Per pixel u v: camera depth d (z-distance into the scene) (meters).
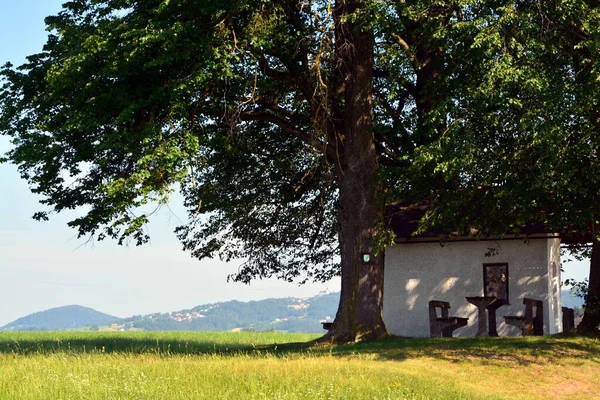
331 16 24.61
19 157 24.67
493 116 21.31
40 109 25.45
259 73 26.08
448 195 22.92
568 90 20.55
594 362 22.16
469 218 24.38
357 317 26.42
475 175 22.03
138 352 25.73
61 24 25.94
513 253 30.39
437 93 22.98
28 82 25.56
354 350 23.47
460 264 31.05
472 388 18.47
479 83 21.44
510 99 20.55
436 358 21.89
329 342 26.50
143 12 23.75
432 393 16.56
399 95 28.77
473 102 21.47
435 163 22.02
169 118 23.31
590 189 21.58
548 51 21.69
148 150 22.61
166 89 22.92
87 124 22.73
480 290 30.69
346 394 15.51
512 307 30.12
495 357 22.20
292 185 30.34
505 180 21.72
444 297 31.08
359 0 23.05
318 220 31.52
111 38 23.06
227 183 30.11
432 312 27.44
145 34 22.61
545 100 20.47
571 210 21.88
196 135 24.78
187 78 22.81
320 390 15.58
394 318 31.53
